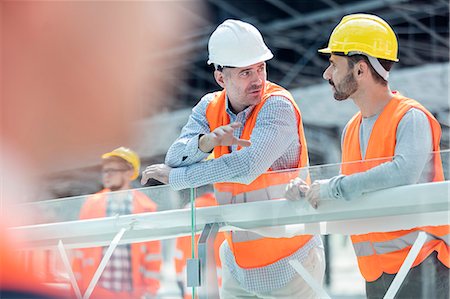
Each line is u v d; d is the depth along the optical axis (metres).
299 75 20.25
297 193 5.68
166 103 20.92
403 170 5.29
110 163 10.53
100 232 6.23
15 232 6.54
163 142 20.66
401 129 5.61
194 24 20.80
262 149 6.04
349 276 5.49
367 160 5.43
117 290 6.06
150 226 6.03
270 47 20.41
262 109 6.27
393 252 5.35
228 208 5.88
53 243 6.40
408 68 19.08
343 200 5.49
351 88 5.97
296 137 6.31
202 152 6.18
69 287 6.27
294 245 5.69
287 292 5.76
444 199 5.19
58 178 20.08
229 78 6.33
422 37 19.00
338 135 19.61
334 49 6.02
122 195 6.21
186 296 5.76
